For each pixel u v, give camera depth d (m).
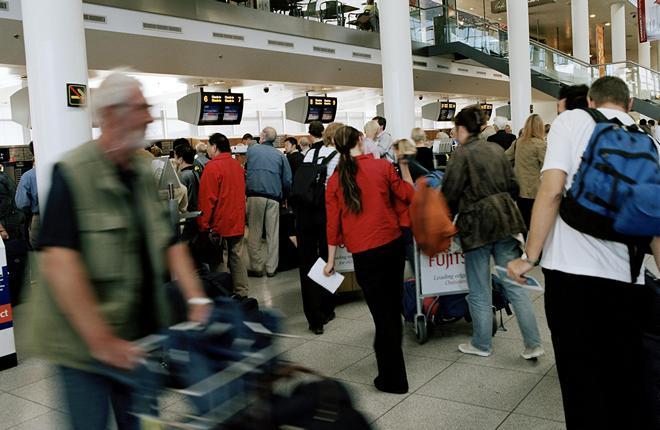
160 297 1.93
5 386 3.72
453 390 3.32
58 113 5.31
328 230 3.50
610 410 2.28
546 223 2.25
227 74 11.46
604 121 2.21
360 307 5.25
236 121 13.76
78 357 1.76
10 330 4.06
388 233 3.24
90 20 8.50
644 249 2.18
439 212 3.25
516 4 13.32
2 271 4.02
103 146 1.75
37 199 5.95
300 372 1.74
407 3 9.43
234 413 1.62
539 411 3.01
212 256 5.29
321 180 4.54
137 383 1.72
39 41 5.27
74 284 1.66
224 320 1.79
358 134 3.31
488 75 19.23
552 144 2.29
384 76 9.55
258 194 6.67
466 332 4.38
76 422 1.79
